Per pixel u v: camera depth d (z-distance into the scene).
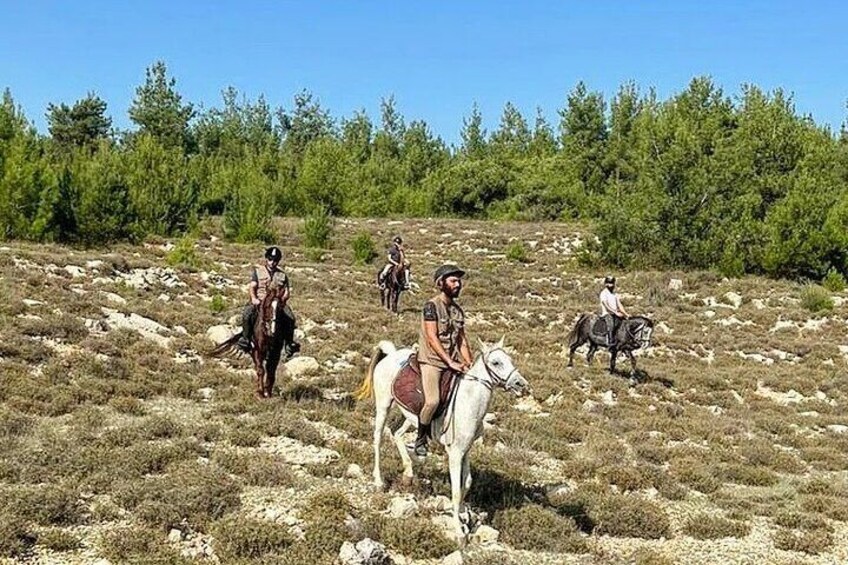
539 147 105.81
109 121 100.75
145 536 9.03
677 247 45.53
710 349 28.02
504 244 55.47
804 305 35.81
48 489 10.06
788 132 50.59
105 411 14.25
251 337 15.76
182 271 32.34
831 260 43.16
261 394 15.91
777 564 10.23
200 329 21.66
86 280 26.25
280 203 71.50
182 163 60.72
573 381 21.09
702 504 12.66
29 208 38.97
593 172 84.00
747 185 47.66
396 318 27.55
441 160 105.75
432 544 9.47
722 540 11.05
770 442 17.20
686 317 33.59
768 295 37.91
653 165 48.38
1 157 40.84
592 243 48.00
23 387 14.48
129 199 44.97
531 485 12.27
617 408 18.75
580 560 9.78
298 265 40.59
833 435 18.03
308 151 82.56
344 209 75.06
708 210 45.91
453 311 10.20
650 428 17.19
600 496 12.14
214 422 14.21
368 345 22.14
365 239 46.84
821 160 51.50
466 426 9.71
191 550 8.99
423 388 9.98
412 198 80.62
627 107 85.44
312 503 10.34
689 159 46.84
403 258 30.66
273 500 10.62
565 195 76.44
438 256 51.31
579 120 87.12
